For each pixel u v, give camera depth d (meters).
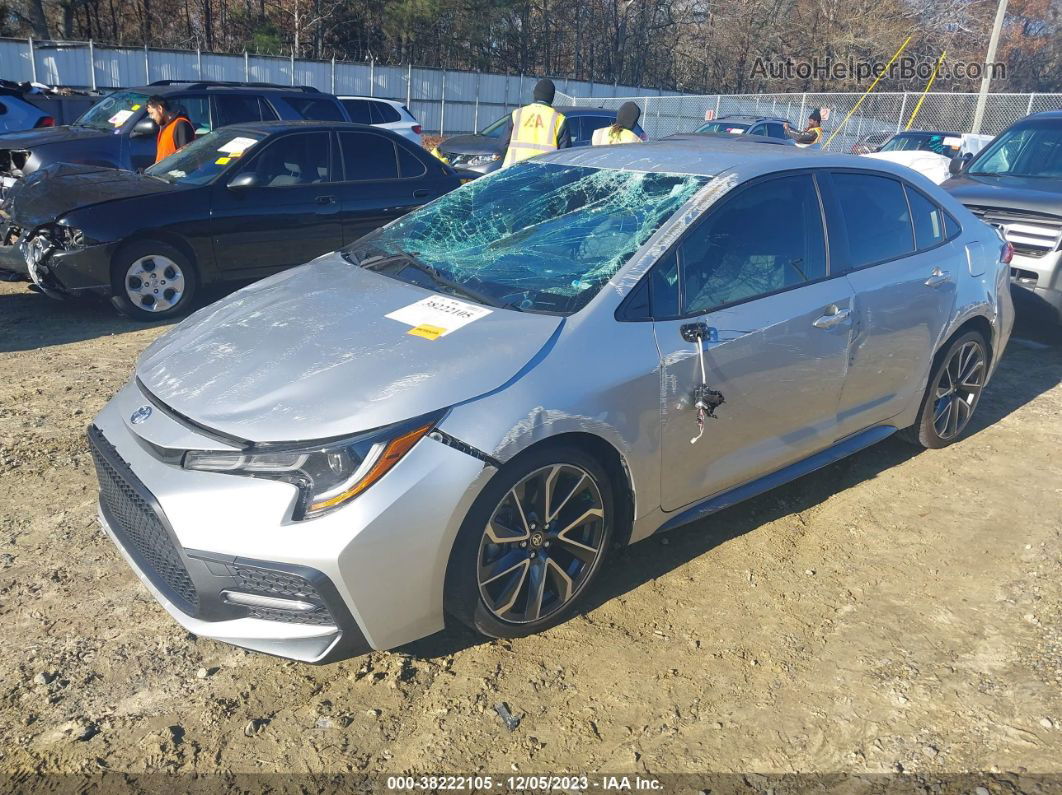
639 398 3.04
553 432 2.80
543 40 42.41
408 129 17.34
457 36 39.69
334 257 4.02
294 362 2.89
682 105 28.00
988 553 3.71
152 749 2.54
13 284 8.29
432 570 2.66
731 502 3.54
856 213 3.96
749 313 3.40
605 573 3.51
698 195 3.46
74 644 2.97
